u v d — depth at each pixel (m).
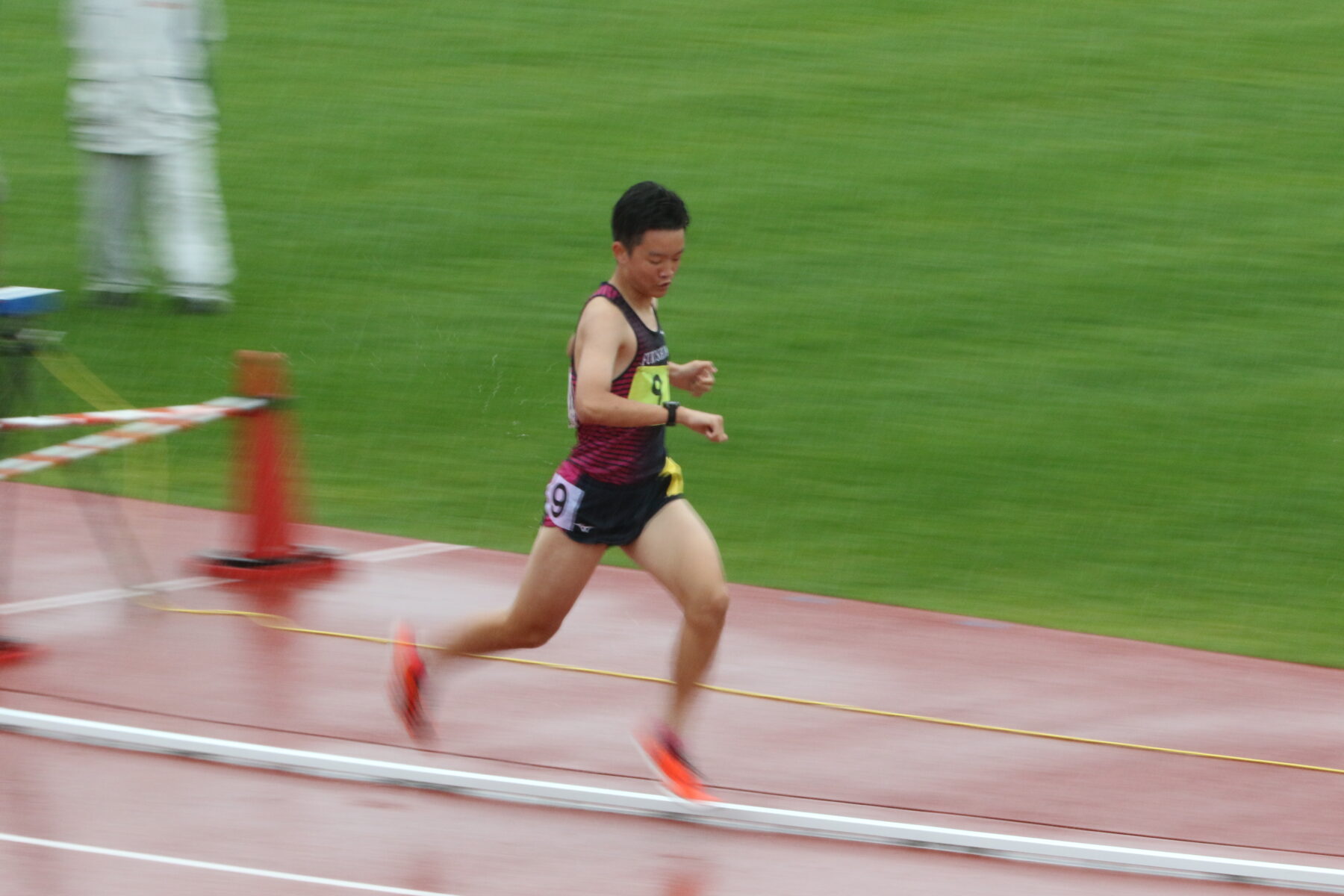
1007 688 26.03
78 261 51.03
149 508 34.00
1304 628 30.39
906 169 59.91
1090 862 19.50
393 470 37.88
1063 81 67.75
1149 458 39.56
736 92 67.44
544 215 56.28
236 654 25.31
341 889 17.66
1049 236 54.44
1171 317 48.47
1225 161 60.41
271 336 45.94
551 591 19.83
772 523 35.28
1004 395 43.19
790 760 22.34
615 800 20.25
